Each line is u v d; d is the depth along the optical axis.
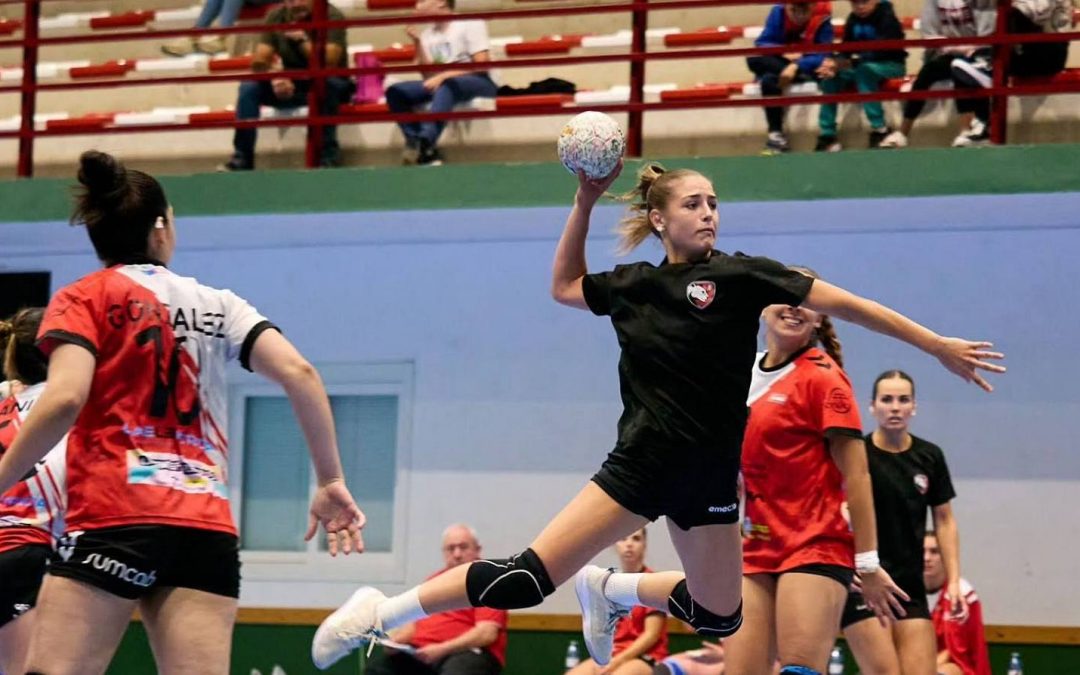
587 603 7.70
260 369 5.68
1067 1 12.82
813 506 8.42
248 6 17.52
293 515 14.59
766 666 8.57
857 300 6.10
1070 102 13.49
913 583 9.84
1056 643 12.55
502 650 12.25
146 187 5.76
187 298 5.63
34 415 5.21
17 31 19.53
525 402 14.05
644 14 13.20
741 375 6.21
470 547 12.38
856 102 13.45
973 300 13.12
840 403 8.37
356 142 15.81
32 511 7.79
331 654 7.04
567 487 13.85
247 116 15.06
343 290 14.77
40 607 5.28
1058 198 11.87
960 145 12.70
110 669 14.44
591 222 13.29
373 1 17.91
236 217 13.74
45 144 17.27
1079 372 12.80
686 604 7.10
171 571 5.37
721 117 15.06
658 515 6.26
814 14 14.23
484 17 13.34
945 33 13.42
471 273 14.40
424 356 14.41
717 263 6.25
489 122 15.34
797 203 12.42
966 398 13.02
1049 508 12.72
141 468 5.34
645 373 6.25
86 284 5.54
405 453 14.33
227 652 5.44
